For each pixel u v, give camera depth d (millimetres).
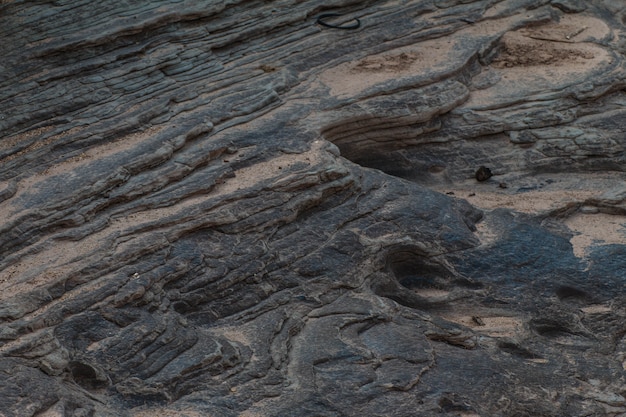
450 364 11961
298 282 12734
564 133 16359
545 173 16219
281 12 17406
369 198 14141
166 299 11734
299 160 14141
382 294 13430
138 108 14859
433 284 13781
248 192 13258
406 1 18719
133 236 12227
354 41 17594
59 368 10477
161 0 16562
